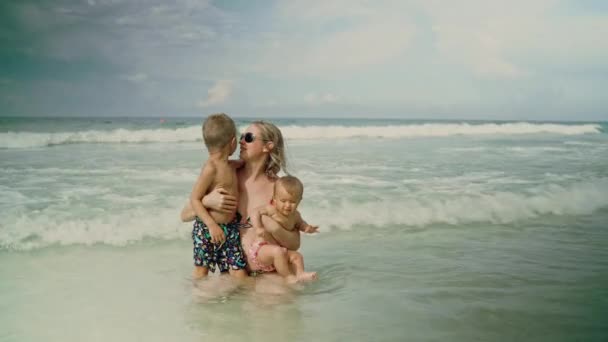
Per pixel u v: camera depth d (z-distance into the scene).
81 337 2.55
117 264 3.93
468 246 4.46
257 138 3.75
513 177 8.64
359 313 2.84
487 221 5.48
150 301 3.10
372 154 12.95
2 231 4.68
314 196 6.55
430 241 4.65
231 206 3.59
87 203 5.99
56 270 3.74
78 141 16.58
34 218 5.18
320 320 2.74
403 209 5.80
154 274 3.69
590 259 4.01
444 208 5.91
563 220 5.57
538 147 16.41
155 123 28.73
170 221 5.15
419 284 3.38
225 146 3.58
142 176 8.31
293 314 2.84
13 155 11.73
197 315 2.85
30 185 7.28
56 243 4.45
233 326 2.67
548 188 7.32
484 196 6.52
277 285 3.42
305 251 4.32
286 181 3.55
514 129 29.92
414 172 9.23
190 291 3.30
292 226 3.70
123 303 3.06
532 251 4.26
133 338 2.53
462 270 3.71
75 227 4.84
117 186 7.27
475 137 23.69
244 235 3.69
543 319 2.72
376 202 6.09
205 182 3.55
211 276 3.66
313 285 3.40
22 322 2.75
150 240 4.64
